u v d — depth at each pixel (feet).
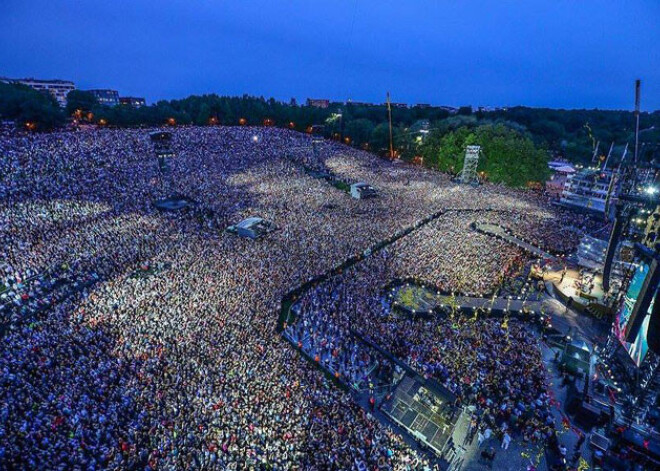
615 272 111.24
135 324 89.97
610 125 437.99
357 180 264.31
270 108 465.47
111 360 78.48
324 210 192.24
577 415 77.10
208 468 57.98
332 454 61.31
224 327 91.35
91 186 182.09
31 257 118.83
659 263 66.90
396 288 124.47
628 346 78.69
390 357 85.35
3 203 149.07
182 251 133.39
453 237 160.97
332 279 123.34
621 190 92.73
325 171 283.79
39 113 279.28
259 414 67.46
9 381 70.44
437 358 87.97
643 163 89.66
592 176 219.41
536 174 266.16
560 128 433.07
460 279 128.16
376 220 179.42
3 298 100.63
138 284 109.40
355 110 501.56
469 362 87.15
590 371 90.84
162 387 72.49
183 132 296.92
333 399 74.84
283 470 58.34
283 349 87.20
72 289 106.73
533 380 84.28
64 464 56.44
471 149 264.11
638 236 90.33
